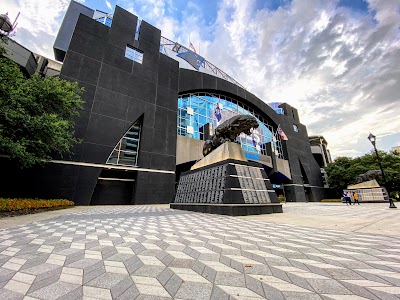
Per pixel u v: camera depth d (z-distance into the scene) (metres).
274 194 12.56
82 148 18.27
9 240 4.70
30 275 2.77
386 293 2.23
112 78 21.52
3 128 10.24
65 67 19.22
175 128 25.06
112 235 5.36
